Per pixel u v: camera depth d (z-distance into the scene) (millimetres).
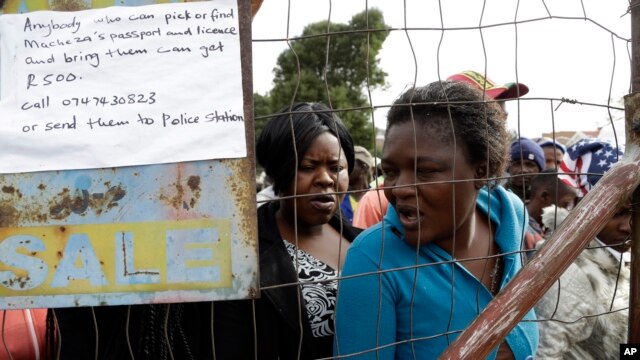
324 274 1648
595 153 2451
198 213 1067
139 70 1079
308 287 1602
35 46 1085
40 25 1090
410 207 1274
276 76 16172
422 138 1268
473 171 1330
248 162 1068
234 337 1380
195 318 1369
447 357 1129
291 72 15836
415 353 1313
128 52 1083
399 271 1316
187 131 1069
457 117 1292
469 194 1319
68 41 1086
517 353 1410
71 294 1063
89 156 1062
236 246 1065
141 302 1065
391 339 1294
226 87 1078
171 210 1067
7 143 1061
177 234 1067
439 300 1314
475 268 1440
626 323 2016
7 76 1080
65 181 1066
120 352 1327
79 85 1078
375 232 1384
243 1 1088
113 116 1070
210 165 1070
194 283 1066
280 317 1484
